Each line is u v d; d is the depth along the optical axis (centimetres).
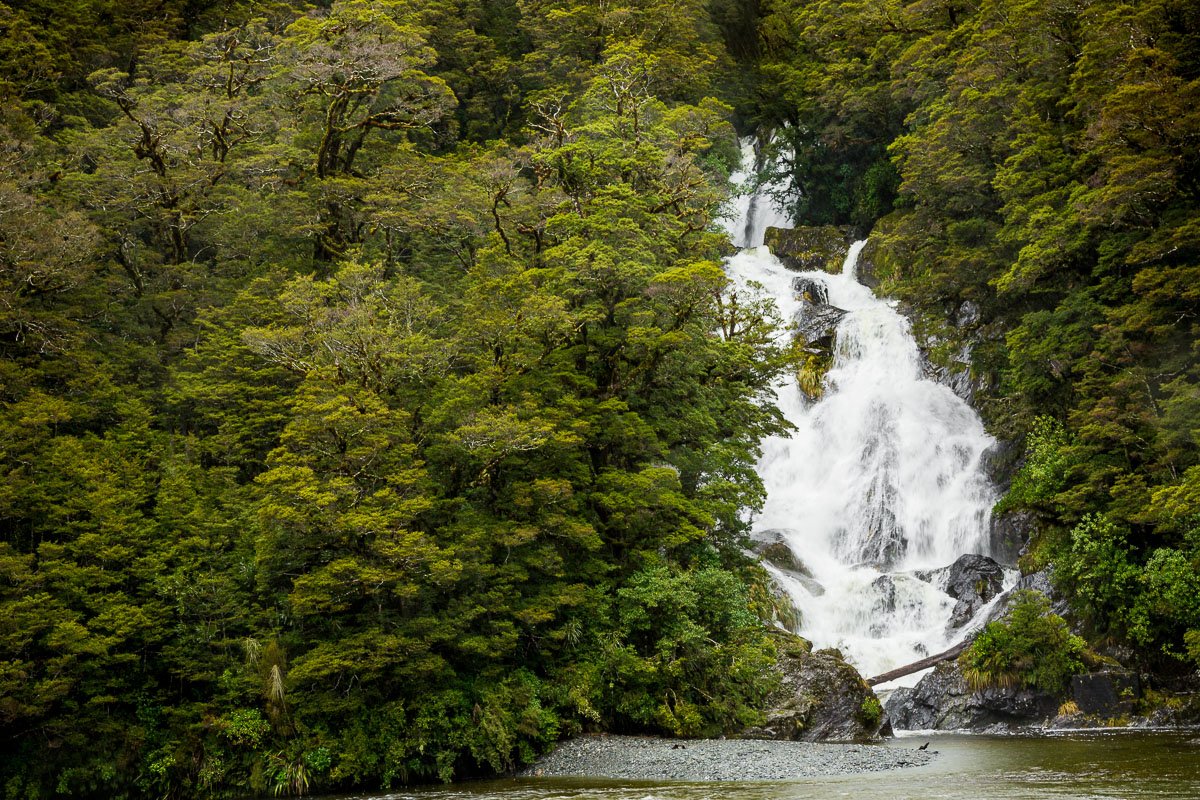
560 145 4556
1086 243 4928
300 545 3219
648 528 3931
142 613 3120
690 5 8181
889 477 5456
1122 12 4872
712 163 6172
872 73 7631
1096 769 2792
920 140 6012
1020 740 3494
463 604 3312
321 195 4891
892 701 4031
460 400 3459
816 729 3550
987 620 4312
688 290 3888
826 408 5925
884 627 4516
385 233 5156
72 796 2959
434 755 3148
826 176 7888
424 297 3938
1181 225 4469
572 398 3666
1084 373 4816
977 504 5175
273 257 4988
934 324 6006
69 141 5025
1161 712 3794
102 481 3350
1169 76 4566
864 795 2453
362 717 3112
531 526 3453
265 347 3662
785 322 6512
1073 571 4253
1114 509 4281
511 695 3294
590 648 3562
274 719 3069
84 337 4125
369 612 3244
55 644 2886
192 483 3641
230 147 5259
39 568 3080
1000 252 5612
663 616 3647
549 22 7744
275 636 3228
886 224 6956
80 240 4012
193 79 5222
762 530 5288
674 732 3444
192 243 5244
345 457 3262
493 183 4512
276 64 5334
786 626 4406
